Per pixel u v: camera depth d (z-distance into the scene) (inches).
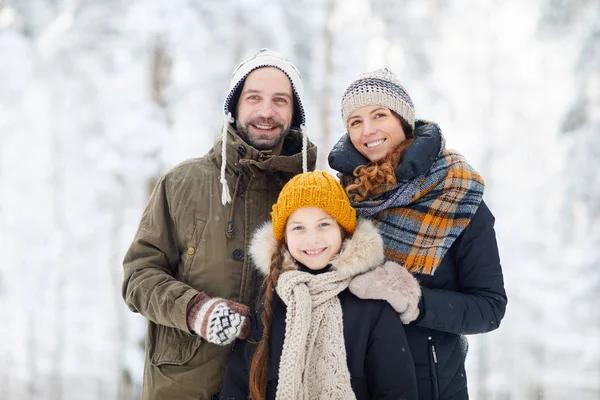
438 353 104.7
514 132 561.3
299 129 124.9
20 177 516.4
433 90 455.8
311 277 97.6
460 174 105.7
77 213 480.4
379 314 96.9
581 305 452.4
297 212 99.1
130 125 340.5
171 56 361.7
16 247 489.1
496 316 102.7
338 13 423.8
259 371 94.7
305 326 93.7
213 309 97.8
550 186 536.7
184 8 353.7
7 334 493.4
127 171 340.2
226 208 111.2
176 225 111.4
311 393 93.5
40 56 454.0
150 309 103.7
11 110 502.6
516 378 453.4
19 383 490.3
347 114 112.3
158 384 109.0
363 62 432.1
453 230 104.3
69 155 498.9
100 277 470.0
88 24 416.8
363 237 98.2
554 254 478.9
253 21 379.6
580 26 480.1
